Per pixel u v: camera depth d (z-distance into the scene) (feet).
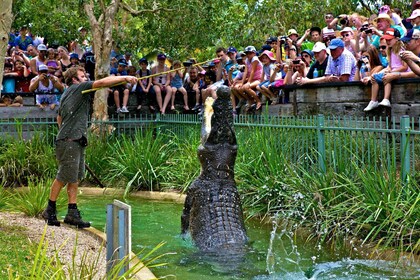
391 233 22.66
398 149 28.94
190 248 22.90
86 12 50.88
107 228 15.08
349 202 25.22
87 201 35.68
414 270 20.02
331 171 26.91
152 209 32.76
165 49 56.80
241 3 68.90
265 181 30.09
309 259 21.57
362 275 19.45
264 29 65.41
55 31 53.72
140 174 38.55
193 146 38.78
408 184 23.29
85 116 25.27
